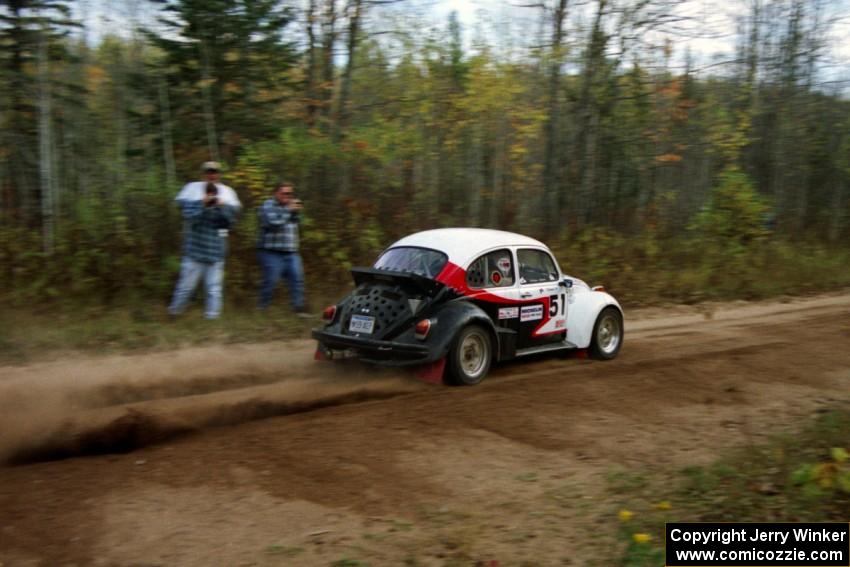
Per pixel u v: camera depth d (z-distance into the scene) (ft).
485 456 19.30
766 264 66.49
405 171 53.47
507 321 28.43
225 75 50.57
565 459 19.42
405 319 26.07
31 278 39.04
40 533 14.20
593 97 64.44
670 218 70.54
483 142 61.16
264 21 51.16
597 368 30.04
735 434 21.81
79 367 27.35
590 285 52.70
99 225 41.60
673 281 56.08
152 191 43.01
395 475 17.79
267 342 33.19
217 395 24.02
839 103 98.22
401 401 24.16
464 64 58.85
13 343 29.94
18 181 45.03
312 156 47.44
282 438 20.08
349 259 46.60
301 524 15.05
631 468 18.94
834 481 16.43
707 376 28.58
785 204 93.61
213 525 14.84
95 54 49.06
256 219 43.65
